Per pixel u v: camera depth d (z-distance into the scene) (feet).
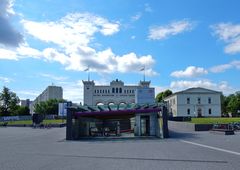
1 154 55.93
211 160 44.47
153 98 185.68
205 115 374.22
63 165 41.55
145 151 58.49
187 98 376.48
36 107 455.22
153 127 115.24
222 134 104.01
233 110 382.63
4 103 393.50
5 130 172.45
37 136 116.78
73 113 105.50
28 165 41.65
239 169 36.63
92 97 382.63
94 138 106.63
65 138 105.19
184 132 121.19
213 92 378.94
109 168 38.65
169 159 46.26
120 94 385.29
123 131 149.89
